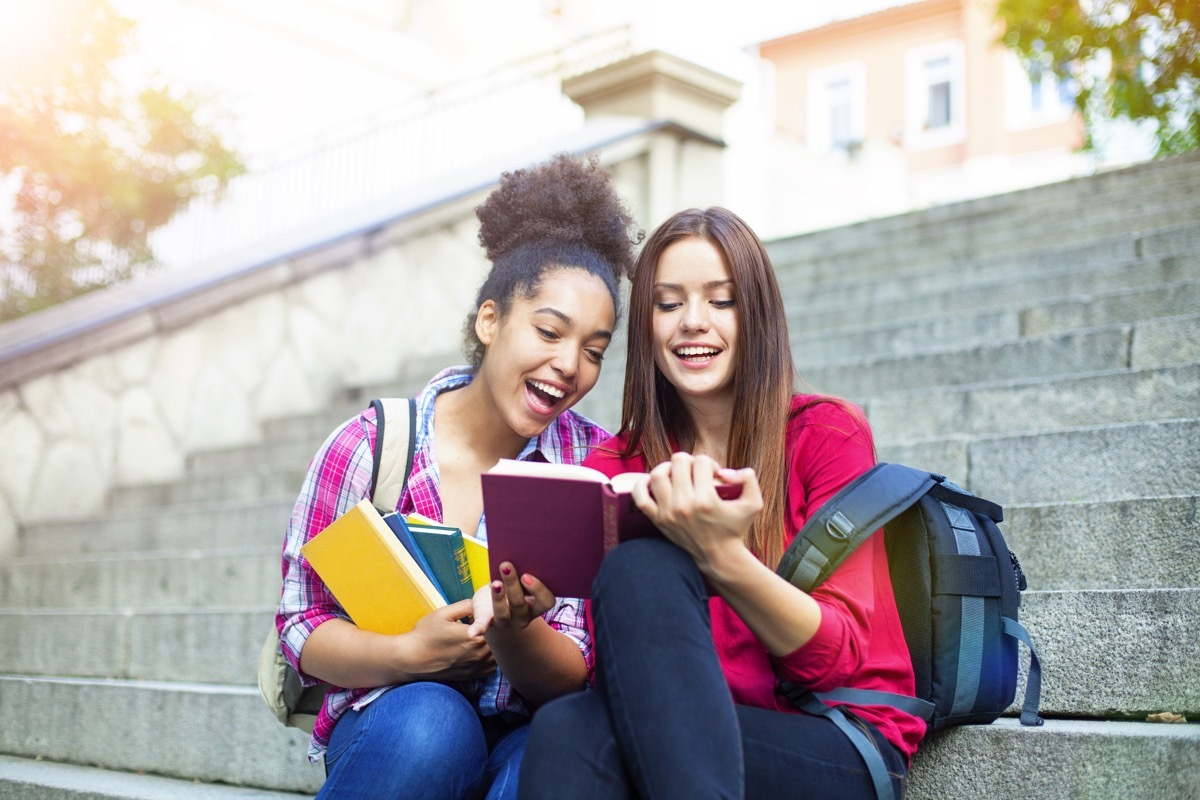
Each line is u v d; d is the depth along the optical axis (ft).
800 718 4.60
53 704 9.29
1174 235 13.92
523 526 4.57
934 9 63.46
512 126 24.36
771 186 43.62
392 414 5.76
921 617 5.30
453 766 4.92
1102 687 6.14
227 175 23.94
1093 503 7.34
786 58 68.23
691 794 3.76
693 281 5.61
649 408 5.79
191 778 8.27
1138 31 21.21
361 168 23.00
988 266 15.58
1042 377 11.20
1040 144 58.90
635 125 22.17
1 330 16.83
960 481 9.14
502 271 5.80
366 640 5.19
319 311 19.77
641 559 4.32
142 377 17.33
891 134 63.77
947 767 5.60
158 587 11.80
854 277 18.72
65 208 23.38
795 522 5.26
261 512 13.03
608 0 35.01
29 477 15.84
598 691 4.31
